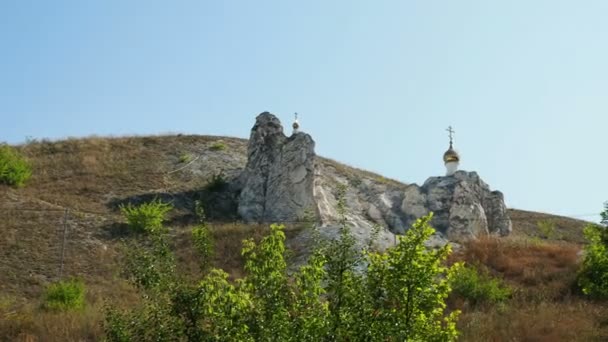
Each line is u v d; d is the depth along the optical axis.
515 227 51.91
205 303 12.15
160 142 55.34
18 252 32.91
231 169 50.00
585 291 22.89
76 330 23.48
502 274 33.47
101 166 48.94
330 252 12.48
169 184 46.69
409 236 12.40
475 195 45.81
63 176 46.53
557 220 55.47
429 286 12.27
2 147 46.00
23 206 38.91
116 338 12.63
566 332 23.88
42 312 25.91
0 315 25.11
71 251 33.84
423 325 12.20
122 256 33.62
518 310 27.31
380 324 11.82
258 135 44.12
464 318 26.02
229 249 34.62
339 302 12.04
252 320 11.80
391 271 12.17
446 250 12.62
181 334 12.17
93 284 30.47
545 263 34.62
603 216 22.73
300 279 12.23
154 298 12.67
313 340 11.57
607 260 22.42
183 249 34.03
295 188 40.56
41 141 54.00
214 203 43.75
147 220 37.31
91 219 38.25
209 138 57.34
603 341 23.17
